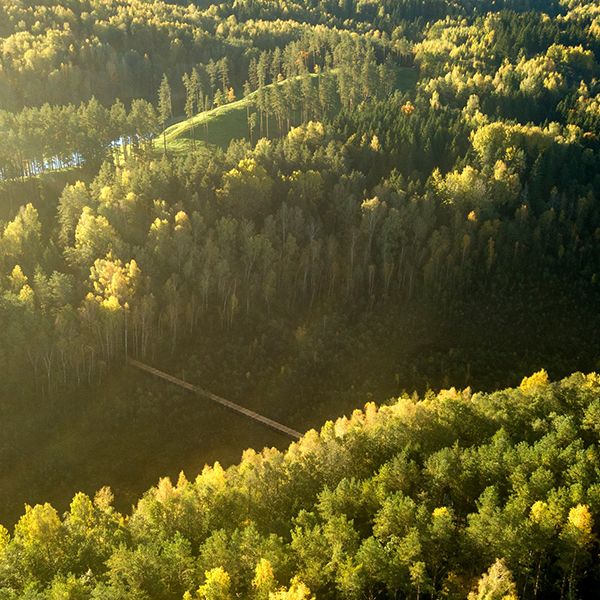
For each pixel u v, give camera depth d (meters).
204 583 52.72
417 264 130.00
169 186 133.88
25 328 105.00
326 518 57.16
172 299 114.00
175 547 53.91
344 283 128.38
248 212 131.00
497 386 109.62
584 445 64.94
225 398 108.88
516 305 126.19
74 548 59.12
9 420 100.88
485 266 131.88
